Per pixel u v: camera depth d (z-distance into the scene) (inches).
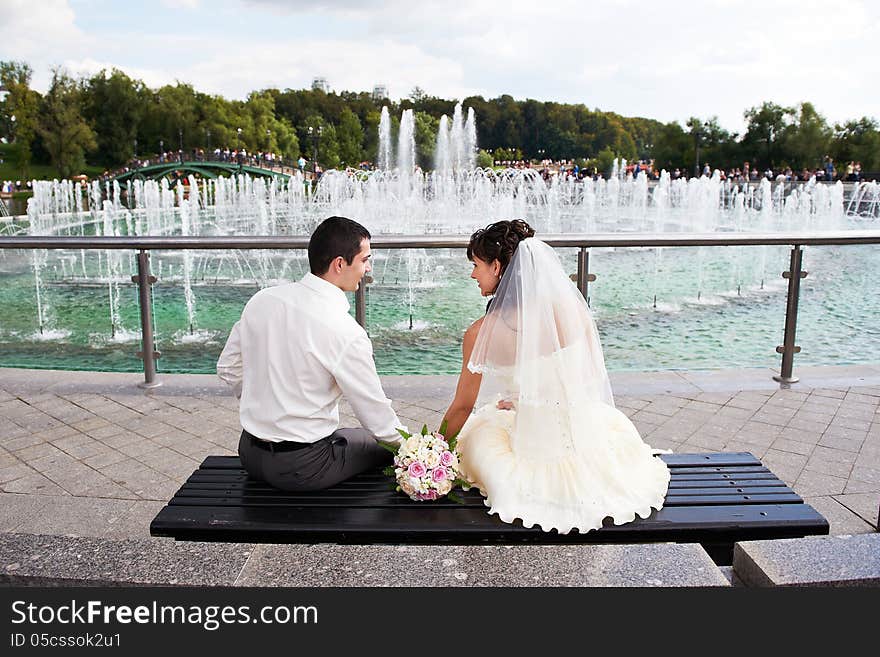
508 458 91.9
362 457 97.3
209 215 1392.7
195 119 3442.4
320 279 93.0
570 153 4424.2
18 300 414.6
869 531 109.4
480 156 3430.1
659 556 77.3
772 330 311.7
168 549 78.4
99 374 193.2
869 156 2536.9
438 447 90.9
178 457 138.6
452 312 349.7
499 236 98.4
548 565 75.9
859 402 168.6
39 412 163.9
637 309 358.0
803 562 76.5
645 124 5014.8
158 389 180.5
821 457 137.3
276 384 90.9
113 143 3270.2
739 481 96.8
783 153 2741.1
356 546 78.9
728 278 446.0
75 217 1464.1
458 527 83.9
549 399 89.4
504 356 93.2
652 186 1774.1
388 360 262.5
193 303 393.4
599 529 84.4
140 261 177.6
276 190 2111.2
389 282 424.8
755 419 157.6
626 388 179.8
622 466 93.7
